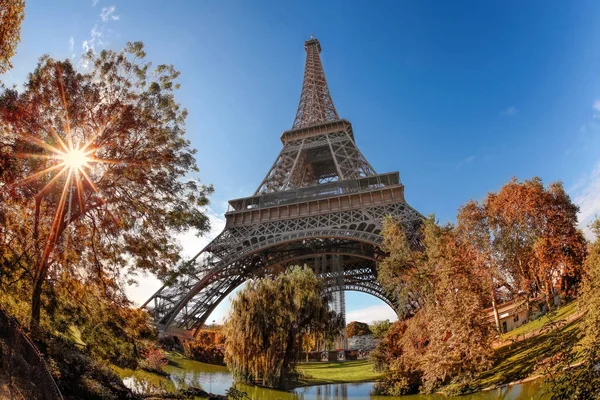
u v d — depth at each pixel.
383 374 46.69
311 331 47.44
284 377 45.47
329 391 45.19
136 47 26.98
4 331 14.04
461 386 32.28
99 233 28.33
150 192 27.81
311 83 122.94
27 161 24.31
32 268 26.56
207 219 29.27
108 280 28.95
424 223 52.16
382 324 82.38
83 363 23.75
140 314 31.00
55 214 24.94
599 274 16.88
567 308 43.50
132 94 26.64
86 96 25.12
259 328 44.47
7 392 12.65
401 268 50.78
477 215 56.47
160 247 28.53
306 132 102.31
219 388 41.59
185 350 68.00
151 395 27.88
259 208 77.69
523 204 53.53
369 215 68.88
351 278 95.25
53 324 27.92
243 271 80.94
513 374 29.72
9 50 21.38
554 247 52.62
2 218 25.16
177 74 28.20
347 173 86.38
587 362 13.16
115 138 25.84
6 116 22.89
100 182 26.23
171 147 27.81
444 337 35.31
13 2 20.47
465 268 38.41
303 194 80.12
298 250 83.88
